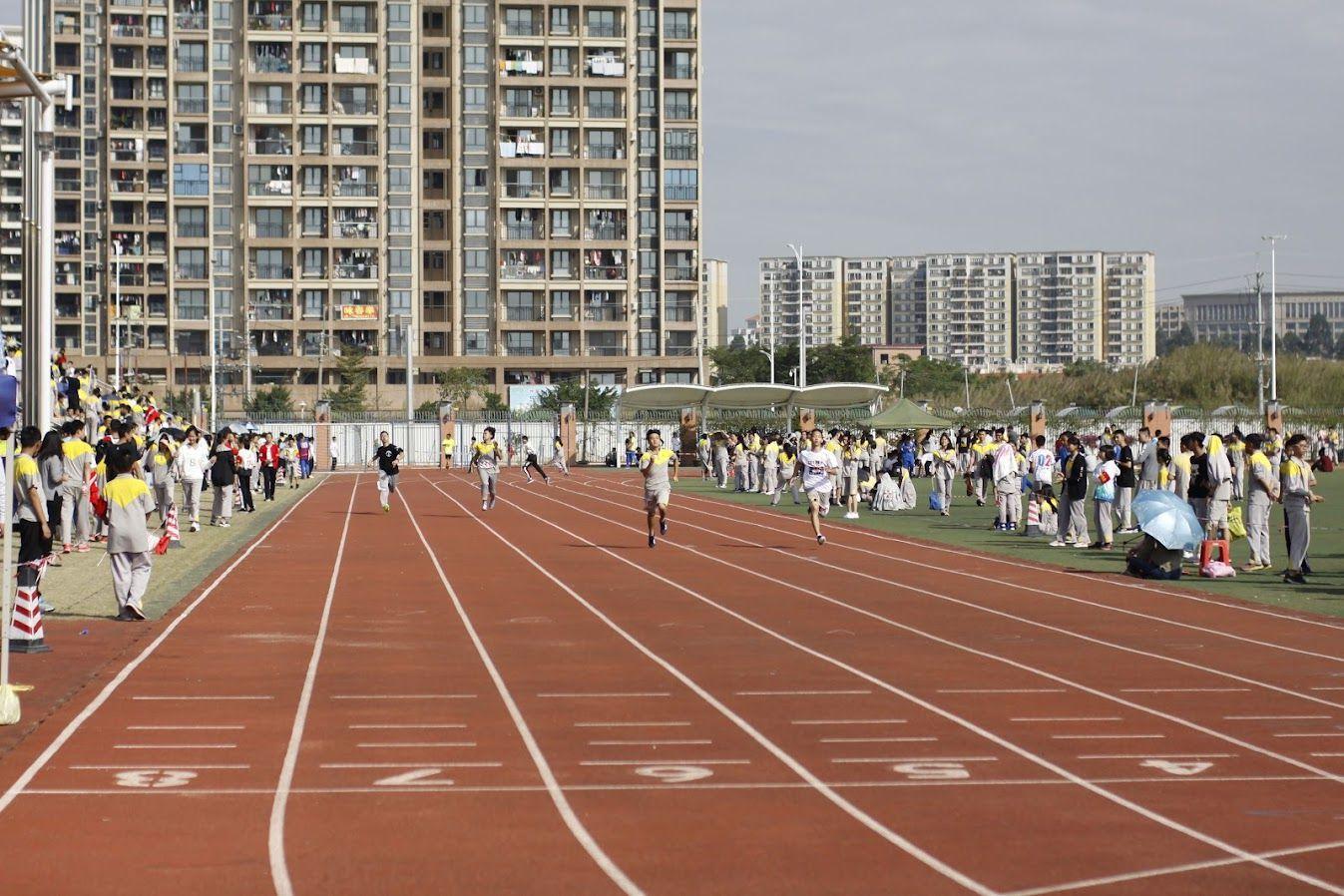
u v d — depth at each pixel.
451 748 10.66
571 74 108.69
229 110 108.44
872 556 28.00
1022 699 12.71
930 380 148.88
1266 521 24.75
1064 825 8.55
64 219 113.62
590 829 8.43
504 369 109.75
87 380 48.28
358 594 21.20
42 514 18.11
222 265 109.25
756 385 69.50
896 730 11.36
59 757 10.30
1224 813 8.84
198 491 33.97
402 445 88.00
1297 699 12.73
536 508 44.84
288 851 7.93
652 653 15.48
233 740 10.92
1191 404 106.31
